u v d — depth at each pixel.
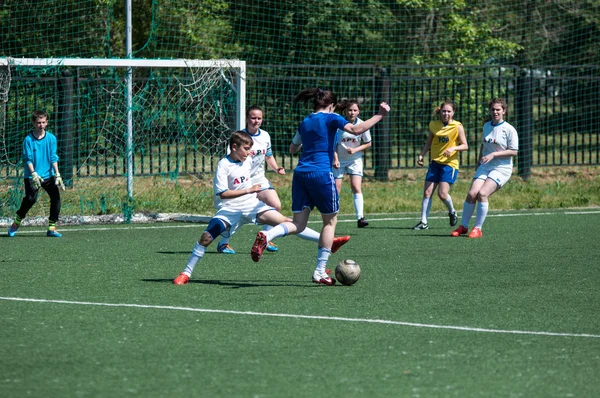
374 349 14.23
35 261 23.45
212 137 37.34
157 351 14.02
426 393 11.97
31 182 28.28
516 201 38.34
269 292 19.12
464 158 57.81
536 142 75.50
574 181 47.03
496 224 32.38
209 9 56.44
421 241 27.92
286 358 13.64
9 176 37.84
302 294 18.91
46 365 13.21
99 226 31.44
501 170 29.22
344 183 45.25
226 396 11.77
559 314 17.11
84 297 18.44
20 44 50.72
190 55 54.66
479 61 63.50
